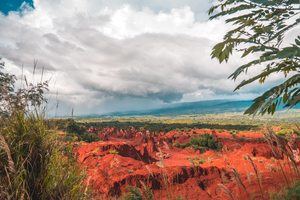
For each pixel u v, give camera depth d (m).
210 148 74.69
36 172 3.81
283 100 2.52
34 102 4.05
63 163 4.07
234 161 19.77
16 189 3.49
